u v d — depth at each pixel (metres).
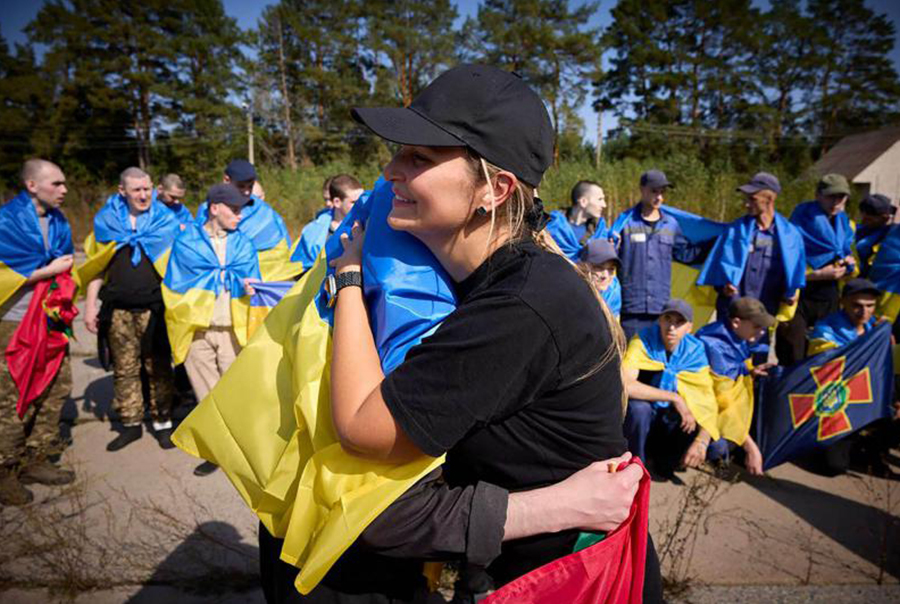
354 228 1.34
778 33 52.72
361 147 49.25
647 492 1.25
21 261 3.63
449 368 1.01
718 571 2.96
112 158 46.44
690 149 49.06
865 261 5.79
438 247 1.17
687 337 4.02
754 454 3.91
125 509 3.55
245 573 2.93
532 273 1.06
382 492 1.07
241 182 5.14
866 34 52.62
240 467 1.33
